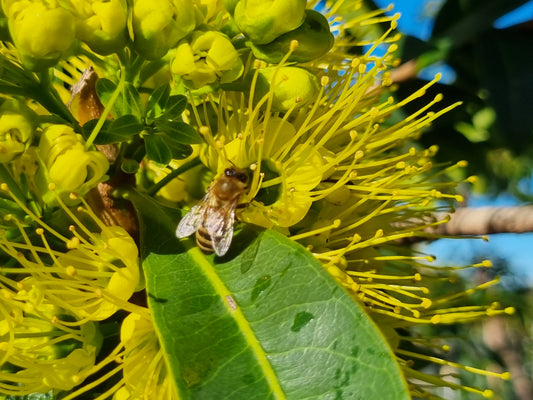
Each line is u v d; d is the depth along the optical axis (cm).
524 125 12
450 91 13
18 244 8
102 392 9
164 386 9
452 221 13
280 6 8
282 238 8
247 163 9
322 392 7
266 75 9
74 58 10
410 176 10
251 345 7
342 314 7
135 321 8
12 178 8
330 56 11
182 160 9
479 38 12
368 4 13
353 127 10
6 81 8
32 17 8
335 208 10
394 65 11
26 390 8
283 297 7
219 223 8
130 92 8
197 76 8
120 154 9
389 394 7
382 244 11
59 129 8
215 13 9
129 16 8
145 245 8
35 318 9
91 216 8
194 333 7
